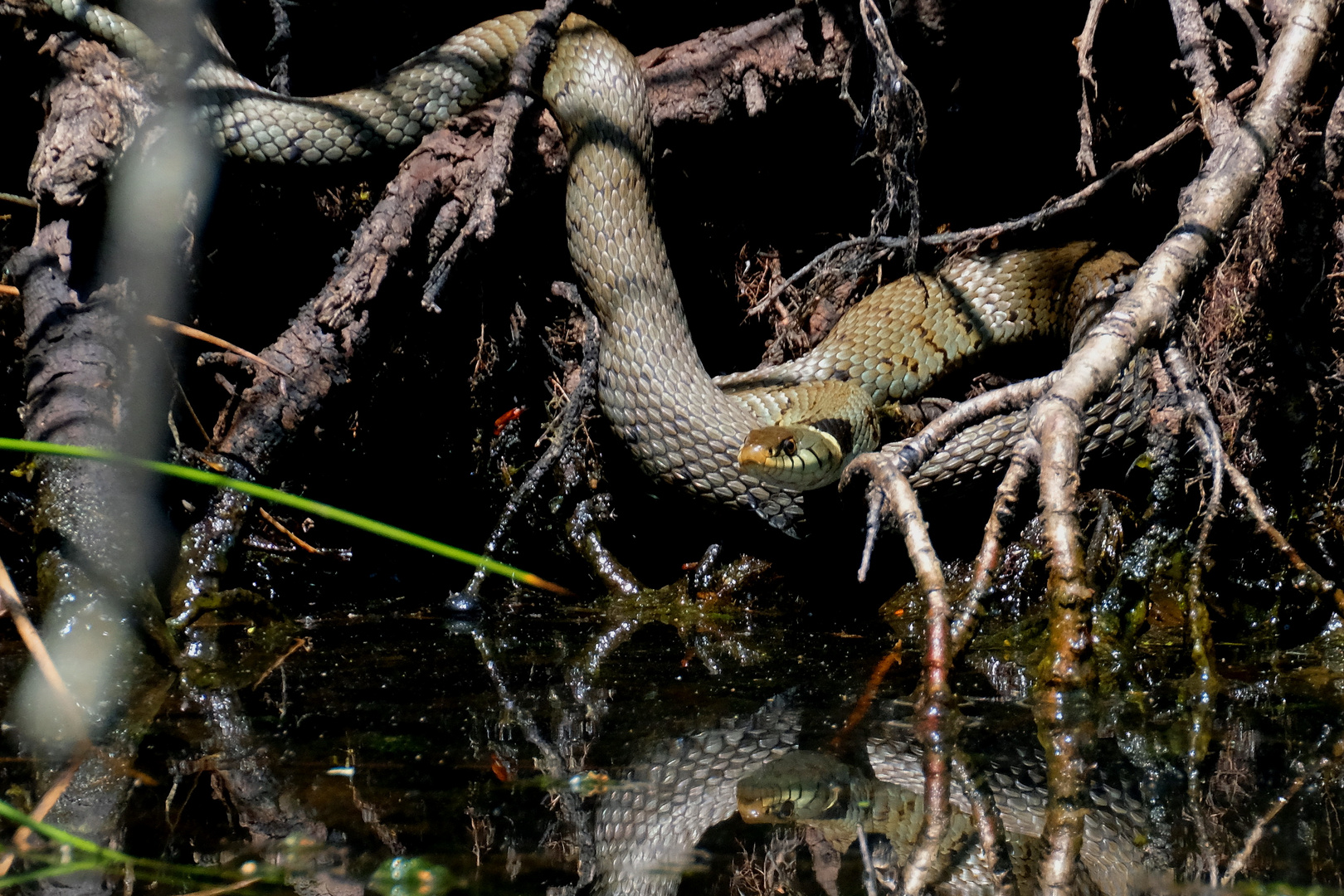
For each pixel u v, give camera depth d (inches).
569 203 227.8
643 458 225.5
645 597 225.1
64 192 194.5
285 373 206.1
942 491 218.4
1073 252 243.3
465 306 239.9
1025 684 154.4
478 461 250.5
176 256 210.2
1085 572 143.9
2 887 92.0
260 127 219.1
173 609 189.6
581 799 111.4
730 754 125.8
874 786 115.3
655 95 236.8
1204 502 194.5
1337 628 187.5
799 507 217.0
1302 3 189.9
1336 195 196.2
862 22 227.9
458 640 188.1
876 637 191.6
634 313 226.2
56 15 202.4
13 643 170.1
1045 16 227.6
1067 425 147.3
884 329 246.7
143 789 114.2
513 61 228.5
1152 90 231.5
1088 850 98.6
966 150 249.8
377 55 257.3
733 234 256.7
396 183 218.5
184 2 212.2
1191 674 159.9
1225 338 214.7
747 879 93.7
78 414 187.0
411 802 111.7
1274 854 96.7
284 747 127.0
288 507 237.9
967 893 90.1
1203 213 177.0
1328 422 208.1
